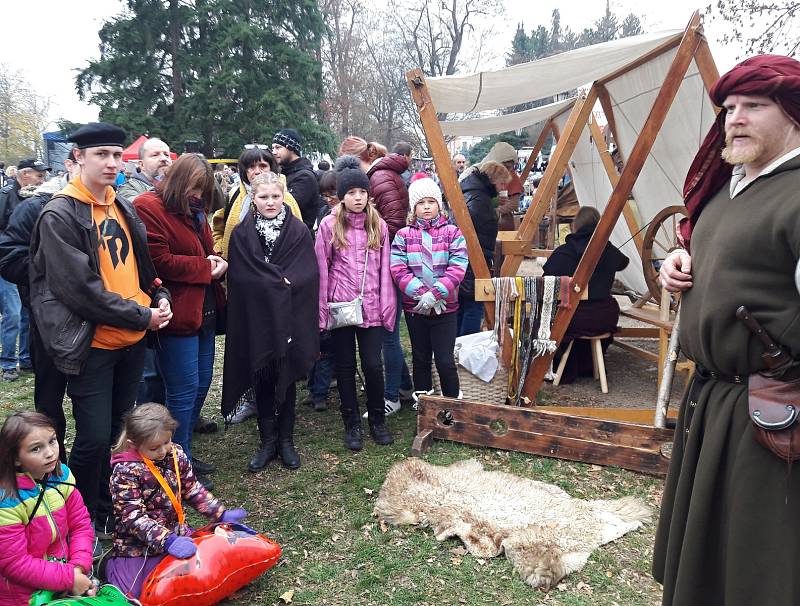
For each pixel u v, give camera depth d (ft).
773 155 5.13
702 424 5.53
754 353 5.03
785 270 4.89
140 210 9.53
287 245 10.80
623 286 20.74
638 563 8.43
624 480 10.69
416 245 12.21
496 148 16.25
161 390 12.06
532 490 10.21
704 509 5.25
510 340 12.91
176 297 9.78
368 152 15.96
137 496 7.61
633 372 17.16
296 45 75.10
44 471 6.77
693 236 5.79
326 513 9.81
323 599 7.79
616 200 12.16
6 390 15.75
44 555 6.85
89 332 7.91
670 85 11.78
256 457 11.41
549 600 7.69
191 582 7.09
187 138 62.85
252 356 10.58
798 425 4.70
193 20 67.15
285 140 14.65
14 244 8.91
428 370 13.05
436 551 8.74
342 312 11.53
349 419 12.40
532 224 16.08
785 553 4.82
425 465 10.95
